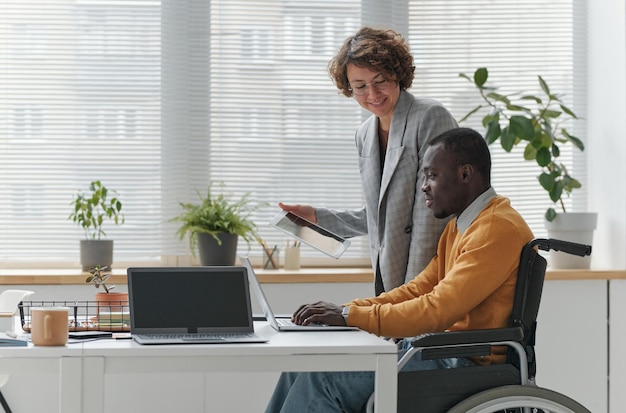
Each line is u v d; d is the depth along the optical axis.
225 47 3.86
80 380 1.87
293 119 3.91
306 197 3.92
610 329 3.62
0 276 3.38
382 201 2.70
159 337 2.06
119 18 3.82
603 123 3.90
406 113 2.69
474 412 2.09
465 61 3.98
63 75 3.81
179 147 3.83
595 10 3.96
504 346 2.26
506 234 2.24
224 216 3.55
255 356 1.94
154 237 3.83
